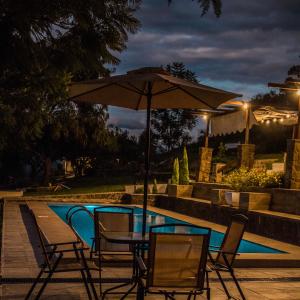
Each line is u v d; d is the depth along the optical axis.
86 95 6.80
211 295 5.99
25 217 14.80
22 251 8.52
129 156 34.84
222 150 24.77
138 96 6.96
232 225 5.65
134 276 5.44
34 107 7.73
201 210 16.55
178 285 4.38
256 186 14.75
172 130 37.25
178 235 4.32
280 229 11.90
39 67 5.65
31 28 5.49
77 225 15.93
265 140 26.83
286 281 7.02
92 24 5.77
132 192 22.45
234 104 17.58
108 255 5.93
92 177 31.61
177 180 20.33
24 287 5.95
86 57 5.82
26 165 33.75
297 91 13.53
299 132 13.80
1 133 8.20
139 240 4.95
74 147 27.66
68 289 5.95
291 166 13.50
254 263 8.02
